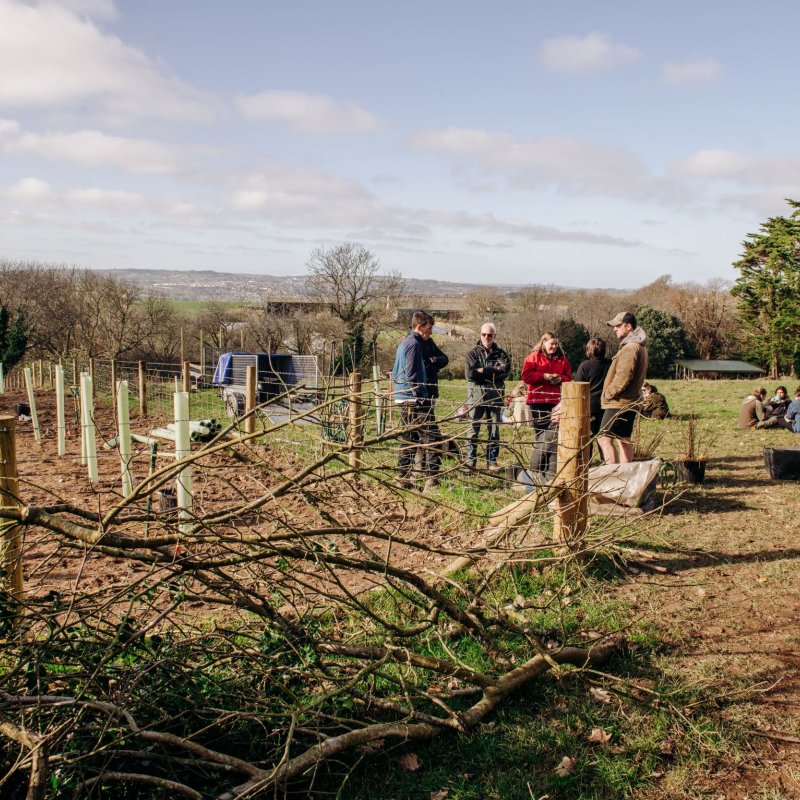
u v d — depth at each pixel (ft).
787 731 11.91
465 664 12.87
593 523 21.70
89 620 14.15
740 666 14.08
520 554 18.33
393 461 27.66
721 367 183.32
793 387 99.55
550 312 151.74
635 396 26.89
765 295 190.29
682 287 202.28
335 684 12.00
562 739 11.62
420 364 29.50
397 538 12.44
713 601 17.28
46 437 43.01
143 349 119.14
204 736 10.71
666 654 14.64
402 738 11.47
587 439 19.08
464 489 25.95
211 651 11.38
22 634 10.38
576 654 13.80
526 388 30.45
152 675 10.62
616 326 27.35
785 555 20.62
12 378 97.30
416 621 13.70
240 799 9.35
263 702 10.55
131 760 9.87
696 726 11.94
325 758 10.10
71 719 8.92
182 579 12.35
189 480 19.81
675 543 21.57
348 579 17.79
